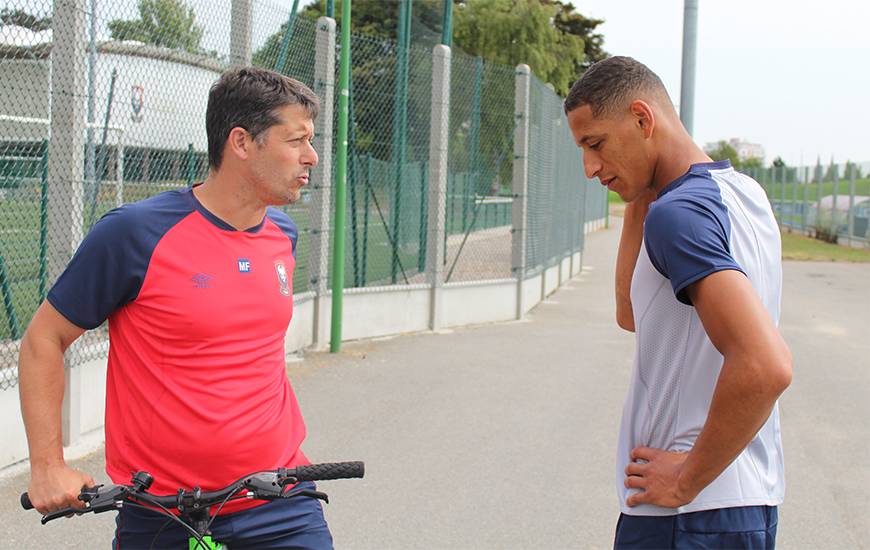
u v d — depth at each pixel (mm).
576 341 9609
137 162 5984
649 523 2080
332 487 4867
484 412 6520
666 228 1914
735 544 2041
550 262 13930
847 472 5391
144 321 2311
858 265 22297
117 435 2367
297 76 8102
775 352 1766
